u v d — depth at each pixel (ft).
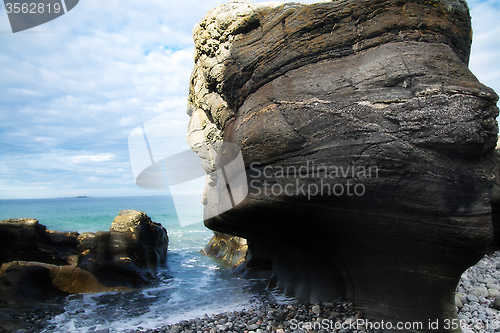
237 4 11.68
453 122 8.32
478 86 8.48
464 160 8.70
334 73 9.45
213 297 15.51
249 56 11.00
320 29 9.71
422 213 8.80
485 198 8.93
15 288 14.83
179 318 12.53
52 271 16.98
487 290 13.84
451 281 9.25
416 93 8.58
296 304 11.94
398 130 8.55
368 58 9.25
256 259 20.72
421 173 8.52
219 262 26.18
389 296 9.76
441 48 9.02
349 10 9.37
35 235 19.51
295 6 10.39
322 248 10.30
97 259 19.53
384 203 8.89
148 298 15.79
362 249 9.84
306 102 9.45
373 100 8.82
